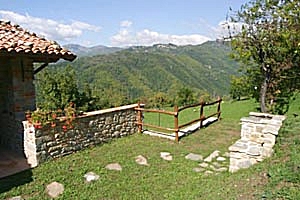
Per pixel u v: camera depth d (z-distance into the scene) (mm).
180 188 6477
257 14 12859
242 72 15297
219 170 7574
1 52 6875
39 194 6020
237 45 13391
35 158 7254
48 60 8492
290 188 4441
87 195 6125
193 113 16812
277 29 12508
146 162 8016
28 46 7578
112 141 9477
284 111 13938
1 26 8898
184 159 8367
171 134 10617
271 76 13492
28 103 8219
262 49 12844
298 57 12906
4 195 5875
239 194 4914
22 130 7633
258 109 15773
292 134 6609
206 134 10914
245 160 7145
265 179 5215
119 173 7219
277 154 6223
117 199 6035
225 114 15695
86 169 7227
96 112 9078
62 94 13164
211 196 5352
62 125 7812
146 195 6199
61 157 7820
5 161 7438
